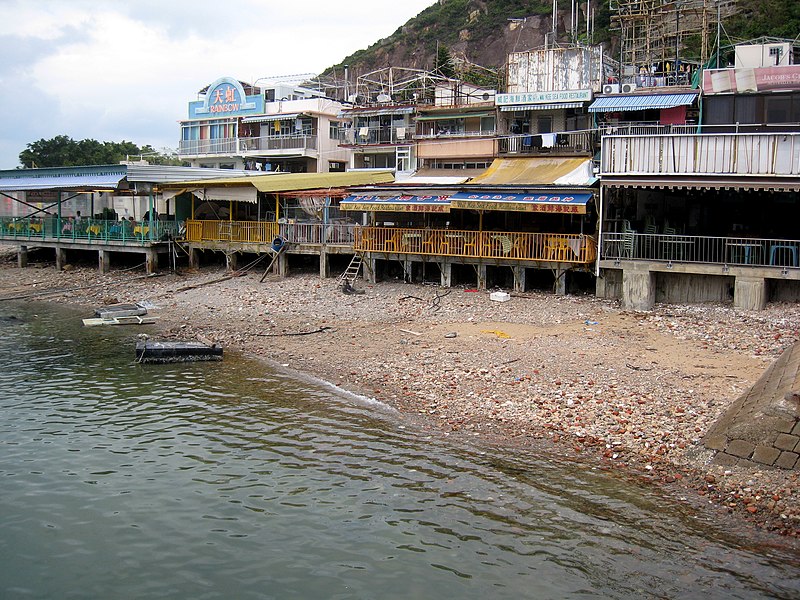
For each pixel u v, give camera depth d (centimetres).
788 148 2522
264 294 3366
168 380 2172
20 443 1666
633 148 2733
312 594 1088
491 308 2867
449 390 1978
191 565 1165
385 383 2081
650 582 1097
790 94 2883
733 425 1484
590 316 2681
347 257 3706
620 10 4219
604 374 2023
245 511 1336
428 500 1368
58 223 4488
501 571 1137
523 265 3059
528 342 2381
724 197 3011
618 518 1281
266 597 1083
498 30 7381
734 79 2948
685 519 1269
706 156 2633
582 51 3800
